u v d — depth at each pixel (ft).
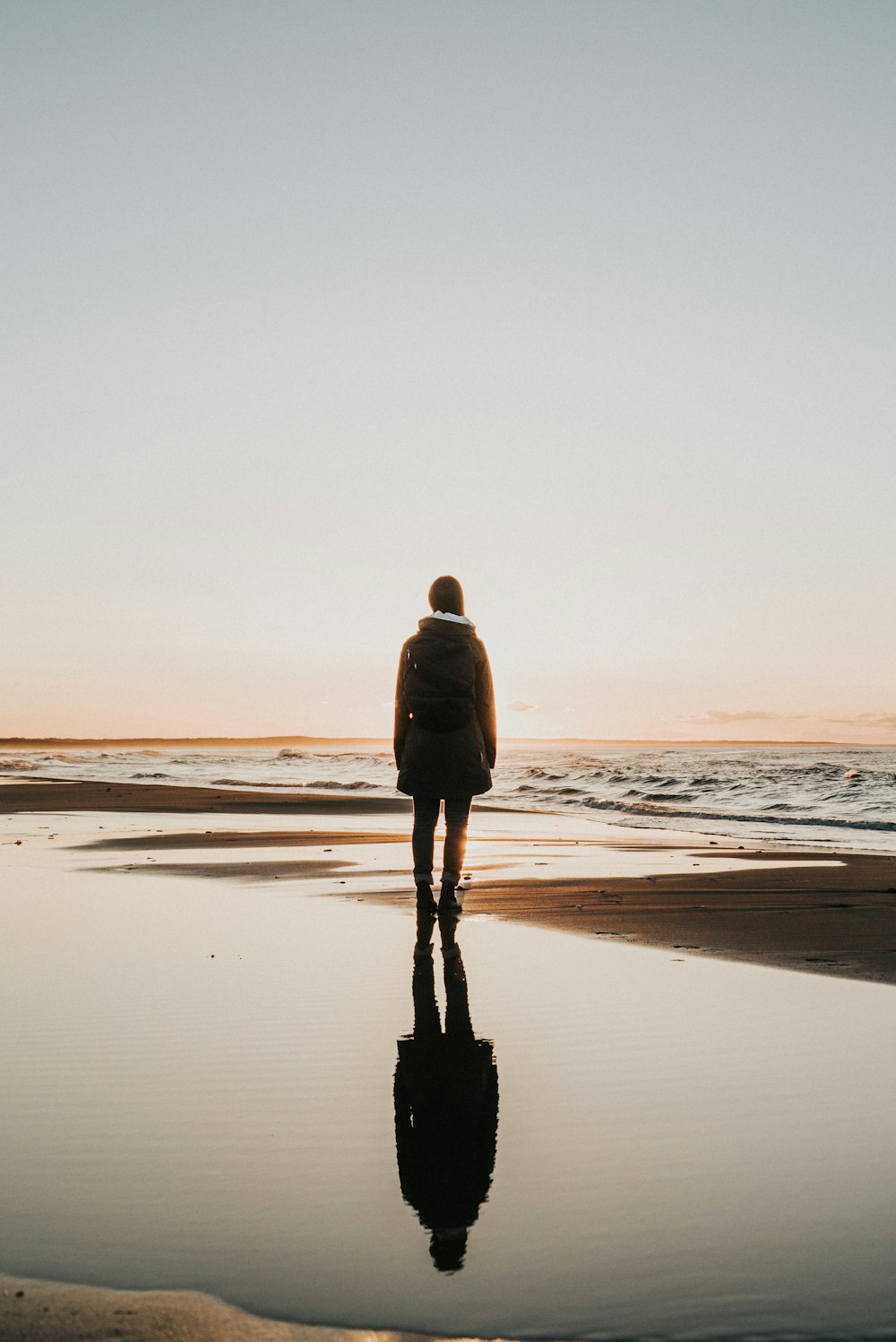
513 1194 6.28
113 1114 7.72
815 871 23.36
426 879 18.30
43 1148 7.06
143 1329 4.79
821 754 176.45
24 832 36.52
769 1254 5.51
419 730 18.71
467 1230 5.80
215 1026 10.21
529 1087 8.33
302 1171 6.66
